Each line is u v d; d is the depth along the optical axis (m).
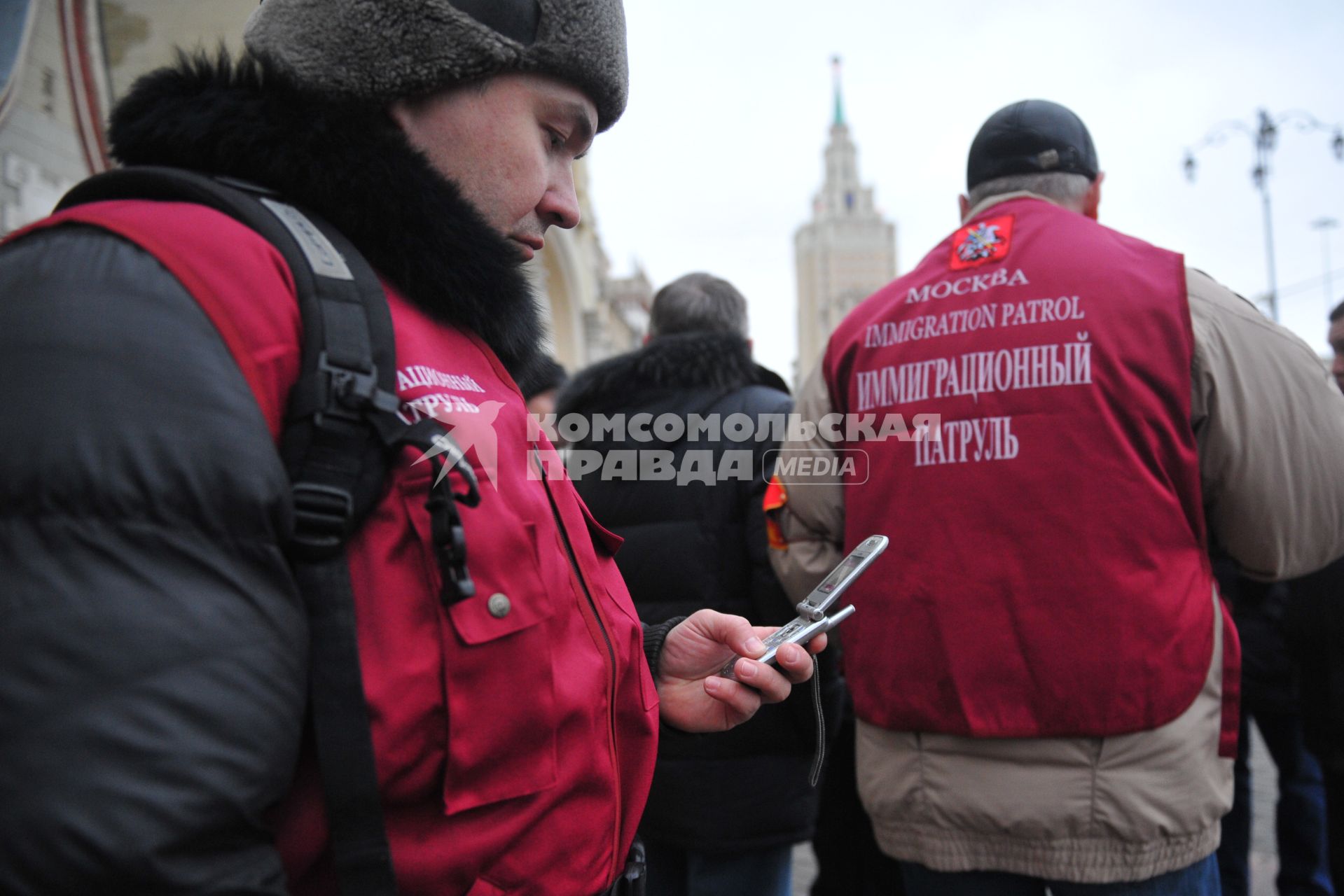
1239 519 1.51
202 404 0.53
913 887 1.59
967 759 1.49
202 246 0.59
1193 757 1.40
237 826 0.50
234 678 0.50
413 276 0.73
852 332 1.78
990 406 1.51
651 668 1.07
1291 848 2.89
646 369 2.11
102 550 0.48
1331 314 3.57
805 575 1.86
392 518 0.63
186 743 0.47
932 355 1.59
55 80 2.67
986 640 1.46
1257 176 11.15
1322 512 1.50
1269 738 2.96
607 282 19.14
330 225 0.70
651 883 2.03
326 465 0.59
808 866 3.65
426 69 0.75
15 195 2.52
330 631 0.58
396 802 0.63
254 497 0.53
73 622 0.46
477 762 0.65
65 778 0.44
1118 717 1.38
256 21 0.79
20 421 0.49
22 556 0.47
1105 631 1.39
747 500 2.02
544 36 0.81
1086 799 1.40
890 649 1.57
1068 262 1.53
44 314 0.52
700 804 1.93
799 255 124.06
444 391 0.70
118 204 0.62
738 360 2.17
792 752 1.97
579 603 0.81
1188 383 1.43
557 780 0.72
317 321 0.62
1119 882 1.40
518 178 0.83
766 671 0.96
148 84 0.72
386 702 0.61
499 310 0.81
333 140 0.70
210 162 0.69
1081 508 1.42
